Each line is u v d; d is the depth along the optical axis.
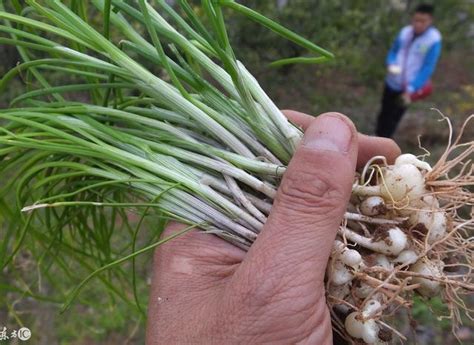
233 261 0.18
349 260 0.17
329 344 0.16
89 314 0.42
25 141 0.18
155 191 0.19
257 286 0.15
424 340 0.41
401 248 0.18
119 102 0.21
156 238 0.24
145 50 0.19
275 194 0.18
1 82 0.20
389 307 0.20
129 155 0.18
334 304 0.18
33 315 0.40
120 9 0.19
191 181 0.18
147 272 0.42
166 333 0.17
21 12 0.20
